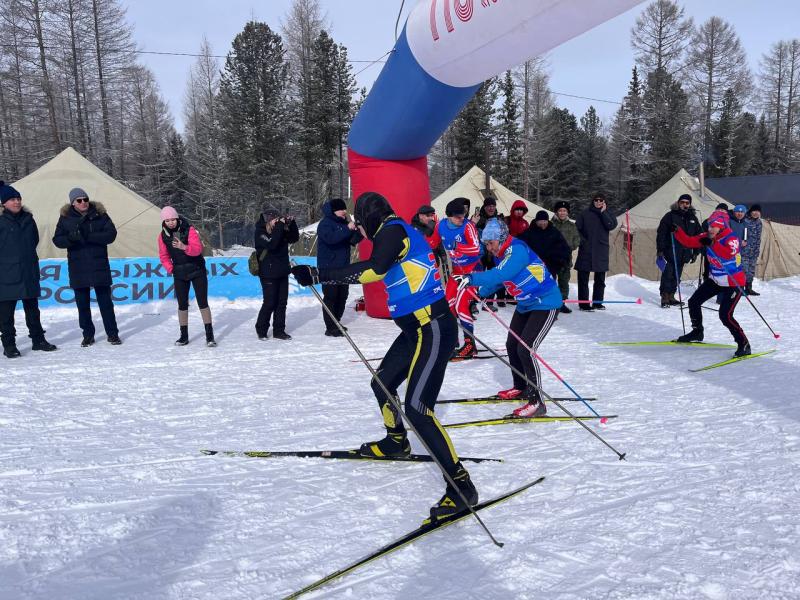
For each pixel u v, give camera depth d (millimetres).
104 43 34594
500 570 2047
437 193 45125
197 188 38781
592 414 3842
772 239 12336
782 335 6559
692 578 1963
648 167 40969
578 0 4375
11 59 32750
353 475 2900
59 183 9797
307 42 38188
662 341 6344
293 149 32594
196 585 1970
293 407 4035
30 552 2170
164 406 4062
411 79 6473
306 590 1928
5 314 5480
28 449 3232
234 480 2830
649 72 42938
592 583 1953
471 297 5355
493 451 3215
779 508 2457
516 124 36125
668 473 2859
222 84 33031
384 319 7672
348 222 6672
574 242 8656
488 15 5070
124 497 2635
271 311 6477
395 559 2135
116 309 8117
